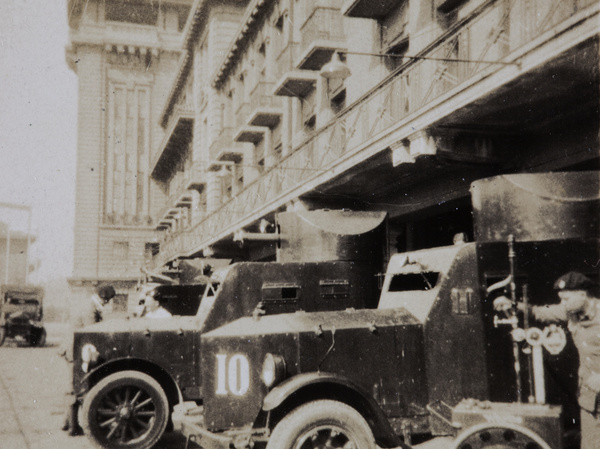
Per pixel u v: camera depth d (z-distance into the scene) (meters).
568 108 8.06
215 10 32.19
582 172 4.78
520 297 4.55
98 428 6.40
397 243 14.77
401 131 9.48
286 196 15.23
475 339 4.57
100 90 49.06
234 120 28.55
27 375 13.40
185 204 40.28
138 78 50.00
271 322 5.08
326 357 4.77
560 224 4.62
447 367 4.73
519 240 4.70
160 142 48.06
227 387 4.98
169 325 6.95
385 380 4.79
